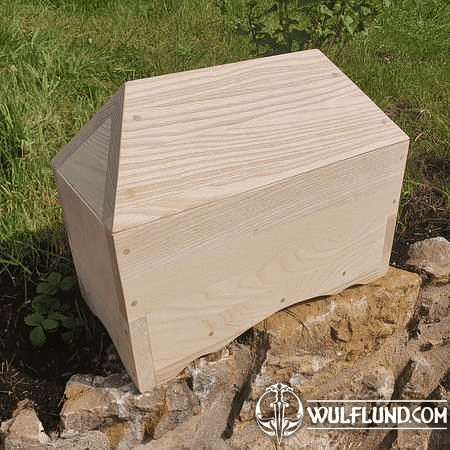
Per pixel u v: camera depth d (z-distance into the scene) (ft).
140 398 5.40
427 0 14.98
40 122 8.61
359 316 6.38
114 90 10.26
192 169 4.53
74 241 5.63
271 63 5.30
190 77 4.80
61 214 7.43
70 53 11.07
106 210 4.32
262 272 5.29
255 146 4.84
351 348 6.51
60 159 5.35
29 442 5.22
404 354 7.14
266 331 5.88
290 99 5.21
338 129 5.31
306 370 6.22
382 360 7.00
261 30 10.36
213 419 6.04
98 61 10.93
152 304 4.72
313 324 6.05
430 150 9.32
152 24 13.28
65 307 6.14
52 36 11.79
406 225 7.82
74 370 5.79
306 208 5.20
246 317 5.49
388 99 10.65
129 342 4.88
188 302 4.95
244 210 4.77
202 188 4.52
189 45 12.24
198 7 14.34
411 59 12.48
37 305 6.07
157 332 4.93
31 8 13.21
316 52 5.68
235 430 6.13
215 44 12.44
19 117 8.50
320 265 5.76
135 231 4.26
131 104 4.45
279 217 5.05
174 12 14.02
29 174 7.97
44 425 5.38
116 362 5.82
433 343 7.22
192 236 4.59
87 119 9.13
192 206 4.45
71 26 12.69
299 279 5.67
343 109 5.45
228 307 5.27
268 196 4.85
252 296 5.38
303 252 5.49
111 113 4.60
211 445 6.17
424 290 6.91
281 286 5.56
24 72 10.03
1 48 10.72
